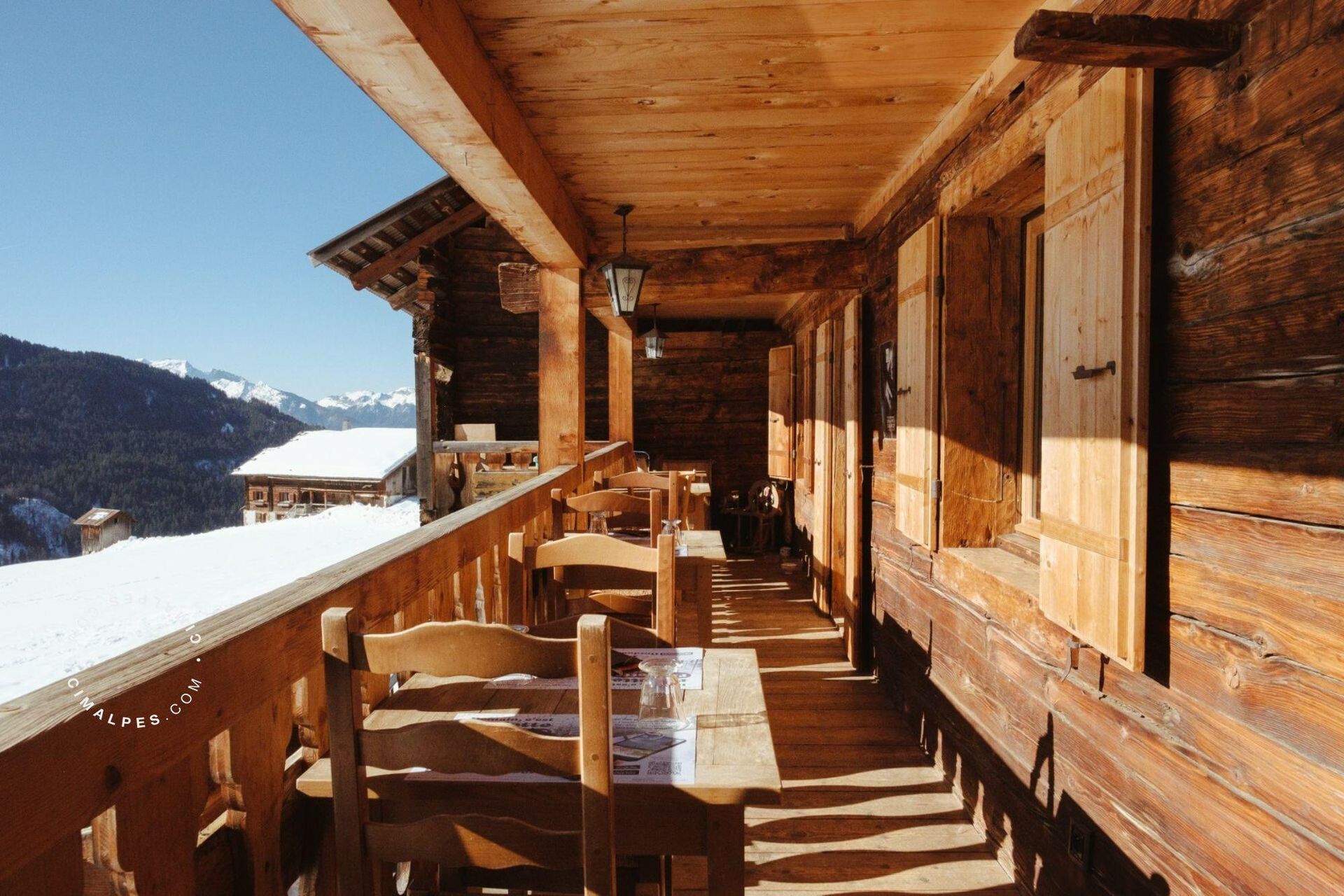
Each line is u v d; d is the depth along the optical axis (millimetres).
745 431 10609
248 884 1378
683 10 2240
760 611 6383
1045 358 2168
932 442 3283
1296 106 1311
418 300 10484
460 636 1238
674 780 1374
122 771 1010
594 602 2676
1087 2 2066
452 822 1286
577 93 2838
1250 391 1426
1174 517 1664
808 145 3438
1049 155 2160
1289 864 1313
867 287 4797
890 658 4309
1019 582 2574
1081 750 2107
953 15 2281
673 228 4930
